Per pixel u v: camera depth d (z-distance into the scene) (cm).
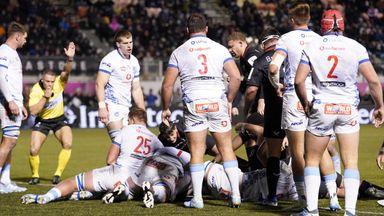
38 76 7650
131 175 2250
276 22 10094
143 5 10306
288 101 1972
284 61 2033
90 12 9788
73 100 7694
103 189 2266
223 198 2275
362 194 2252
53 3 9956
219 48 2102
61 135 2961
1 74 2475
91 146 5047
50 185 2856
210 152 2536
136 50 9075
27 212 2039
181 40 9512
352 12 10425
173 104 7194
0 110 2527
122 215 1969
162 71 8256
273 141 2167
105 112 2567
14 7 9188
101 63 2611
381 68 8612
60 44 8762
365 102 7950
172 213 2000
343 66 1780
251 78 2302
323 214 1964
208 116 2089
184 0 10450
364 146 4828
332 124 1806
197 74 2077
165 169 2228
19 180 3073
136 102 2712
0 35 8688
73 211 2044
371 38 10094
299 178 1992
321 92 1800
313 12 10119
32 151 2916
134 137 2259
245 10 10319
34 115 2853
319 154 1836
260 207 2125
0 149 2527
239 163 2506
